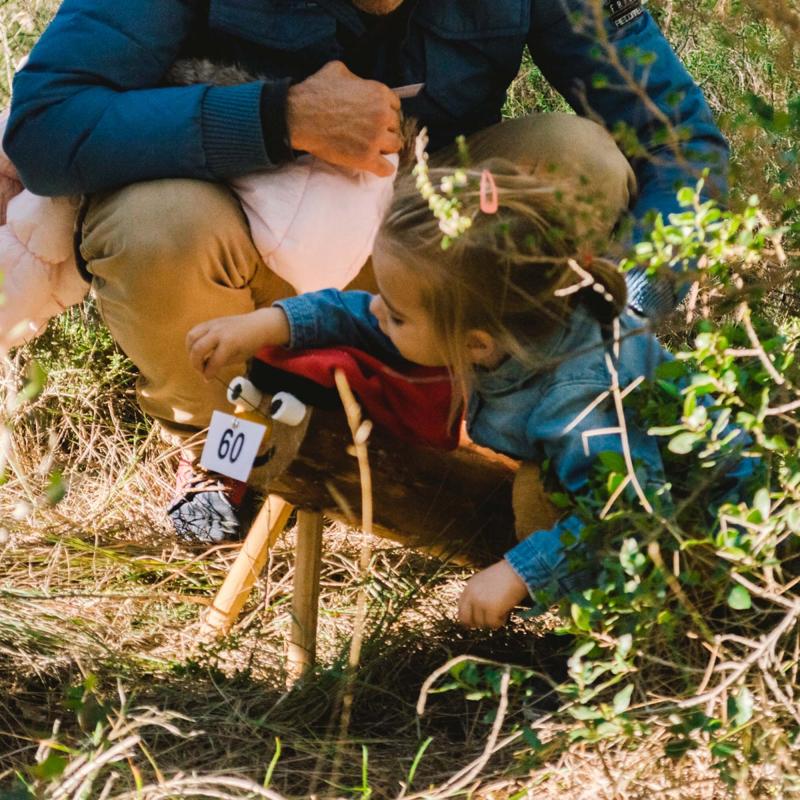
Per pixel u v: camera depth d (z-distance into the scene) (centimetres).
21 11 482
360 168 324
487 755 236
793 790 223
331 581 388
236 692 303
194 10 334
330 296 283
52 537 408
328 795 258
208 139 321
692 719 225
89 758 231
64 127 325
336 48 333
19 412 443
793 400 238
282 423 272
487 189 255
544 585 255
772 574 236
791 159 220
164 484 441
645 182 339
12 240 355
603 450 251
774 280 226
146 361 350
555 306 260
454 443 282
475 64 345
